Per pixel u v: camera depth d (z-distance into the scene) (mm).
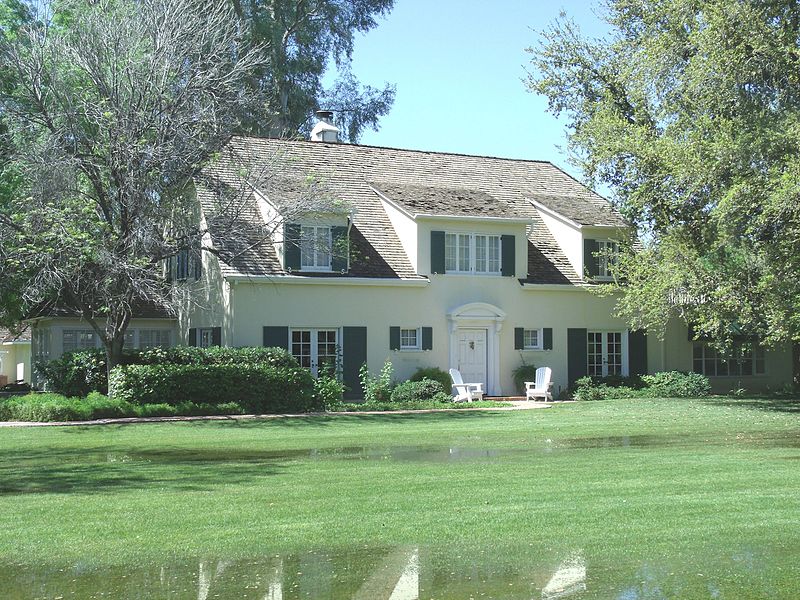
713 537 8734
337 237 28000
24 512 10305
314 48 45406
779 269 24891
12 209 24578
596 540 8656
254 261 27328
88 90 24281
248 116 27500
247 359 25172
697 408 26000
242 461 14883
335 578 7535
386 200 30562
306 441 17953
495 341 30453
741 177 24734
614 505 10273
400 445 17125
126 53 23938
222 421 22234
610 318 32594
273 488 11844
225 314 27297
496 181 35188
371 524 9430
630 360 32688
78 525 9555
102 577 7652
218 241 24453
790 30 25484
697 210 27234
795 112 24547
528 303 31125
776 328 25578
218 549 8492
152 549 8516
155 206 23688
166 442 17906
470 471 13273
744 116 25609
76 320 30797
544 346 31328
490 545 8516
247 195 25969
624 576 7516
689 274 26141
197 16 25641
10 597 7125
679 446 16531
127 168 23047
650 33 29531
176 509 10375
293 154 30828
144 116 23656
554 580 7430
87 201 22969
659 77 27516
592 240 32281
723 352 28766
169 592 7207
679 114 27547
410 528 9219
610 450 15914
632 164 28141
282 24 43938
